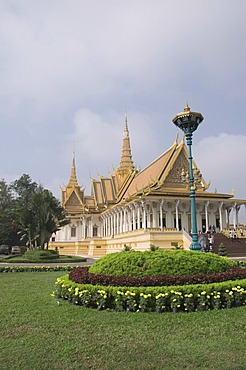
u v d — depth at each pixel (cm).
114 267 1023
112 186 6856
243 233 4091
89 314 828
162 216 4575
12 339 642
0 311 877
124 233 4606
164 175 4653
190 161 1994
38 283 1473
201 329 694
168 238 3697
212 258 1083
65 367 513
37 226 3750
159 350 578
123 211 5312
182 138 4962
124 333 672
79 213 6894
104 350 580
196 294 857
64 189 7525
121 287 891
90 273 1065
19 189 9806
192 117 1969
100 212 6625
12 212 7144
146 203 4509
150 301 850
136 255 1054
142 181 5388
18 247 6203
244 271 1035
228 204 4716
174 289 859
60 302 985
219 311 838
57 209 3931
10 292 1206
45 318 797
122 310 858
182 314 811
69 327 718
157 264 996
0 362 533
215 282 942
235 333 670
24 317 809
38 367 513
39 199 3856
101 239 5472
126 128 7556
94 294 899
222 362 526
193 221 1923
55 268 2234
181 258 1027
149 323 739
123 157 7269
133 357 548
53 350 582
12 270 2162
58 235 6744
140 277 952
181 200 4444
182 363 523
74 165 7744
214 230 4453
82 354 562
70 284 991
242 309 862
